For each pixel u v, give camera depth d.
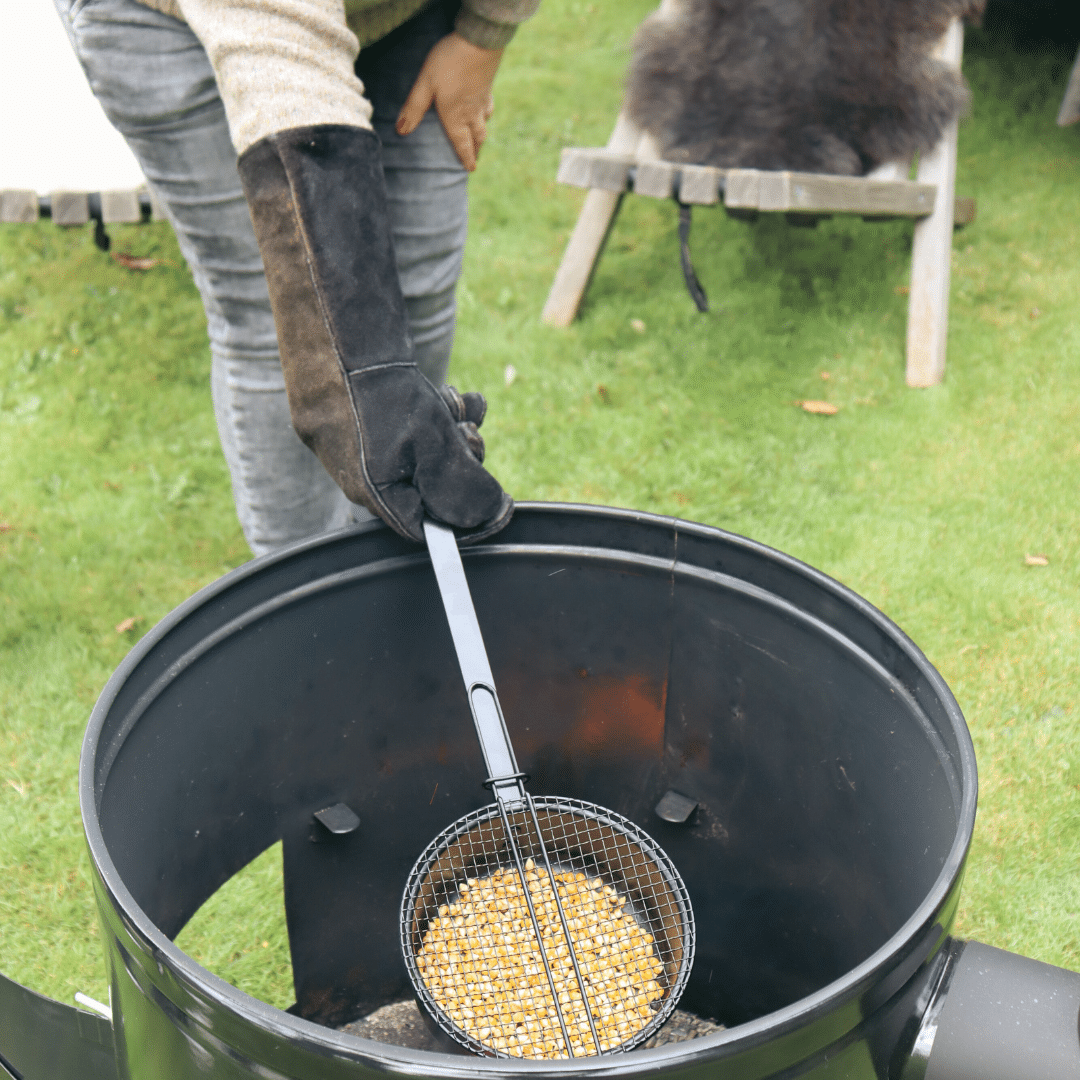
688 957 0.95
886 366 2.40
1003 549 1.92
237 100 0.96
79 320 2.54
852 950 1.02
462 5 1.32
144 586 1.90
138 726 0.84
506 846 1.15
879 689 0.91
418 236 1.48
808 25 2.30
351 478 0.99
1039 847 1.42
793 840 1.08
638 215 2.94
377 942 1.22
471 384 2.35
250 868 1.46
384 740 1.12
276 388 1.41
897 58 2.28
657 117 2.40
